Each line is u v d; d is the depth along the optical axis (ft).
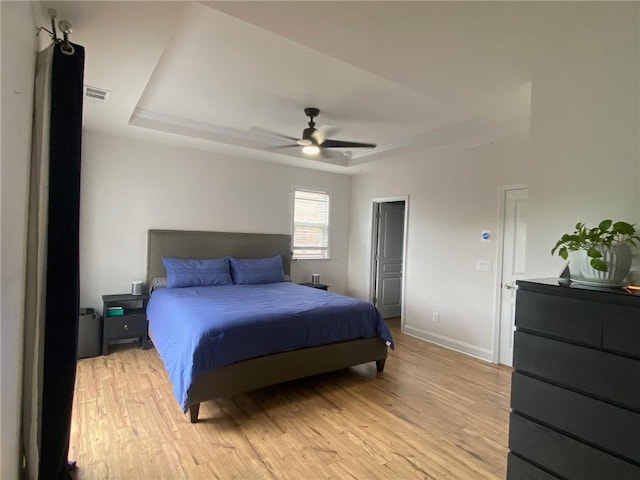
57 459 5.48
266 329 9.63
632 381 4.69
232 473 6.84
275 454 7.45
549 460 5.52
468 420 9.01
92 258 13.48
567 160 7.00
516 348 6.00
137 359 12.41
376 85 9.72
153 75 9.44
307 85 9.84
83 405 9.14
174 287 13.87
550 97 7.31
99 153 13.46
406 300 17.08
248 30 7.26
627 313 4.74
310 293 13.53
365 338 11.68
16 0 3.59
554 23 5.62
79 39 6.72
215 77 9.50
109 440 7.71
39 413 5.37
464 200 14.55
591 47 6.25
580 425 5.19
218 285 14.74
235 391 9.07
